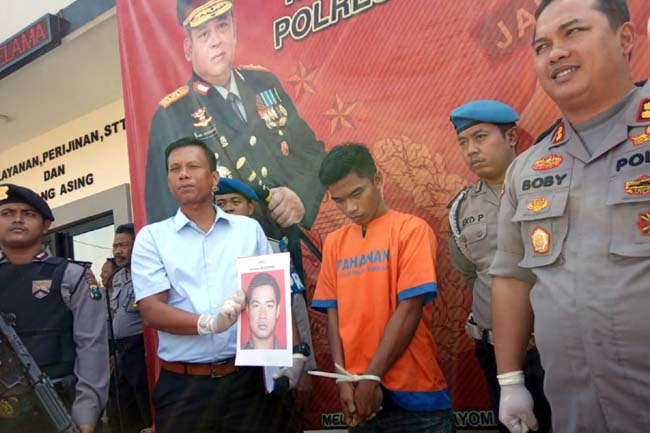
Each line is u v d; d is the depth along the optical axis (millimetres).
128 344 3295
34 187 5309
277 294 1921
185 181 2207
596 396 1411
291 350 1855
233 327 2096
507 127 2174
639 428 1357
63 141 5047
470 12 2314
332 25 2635
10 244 2426
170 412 2117
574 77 1490
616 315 1366
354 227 2203
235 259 2209
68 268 2490
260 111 2811
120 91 4438
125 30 3193
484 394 2205
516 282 1661
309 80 2684
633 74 1974
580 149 1507
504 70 2236
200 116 2957
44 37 3590
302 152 2695
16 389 2238
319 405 2564
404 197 2422
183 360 2098
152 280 2148
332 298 2178
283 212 2732
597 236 1422
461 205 2250
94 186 4801
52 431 2223
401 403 1942
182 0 3020
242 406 2102
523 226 1576
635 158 1392
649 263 1338
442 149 2354
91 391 2391
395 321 1927
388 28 2492
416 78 2422
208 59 2941
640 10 1966
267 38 2807
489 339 2119
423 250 1972
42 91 4336
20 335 2342
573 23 1494
